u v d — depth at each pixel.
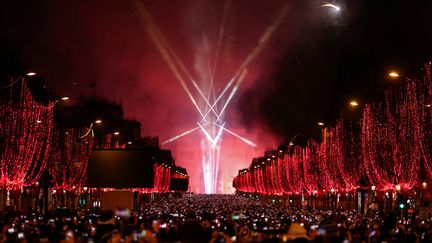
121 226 39.38
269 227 44.31
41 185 87.81
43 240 32.94
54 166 94.88
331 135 114.44
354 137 101.75
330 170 114.75
